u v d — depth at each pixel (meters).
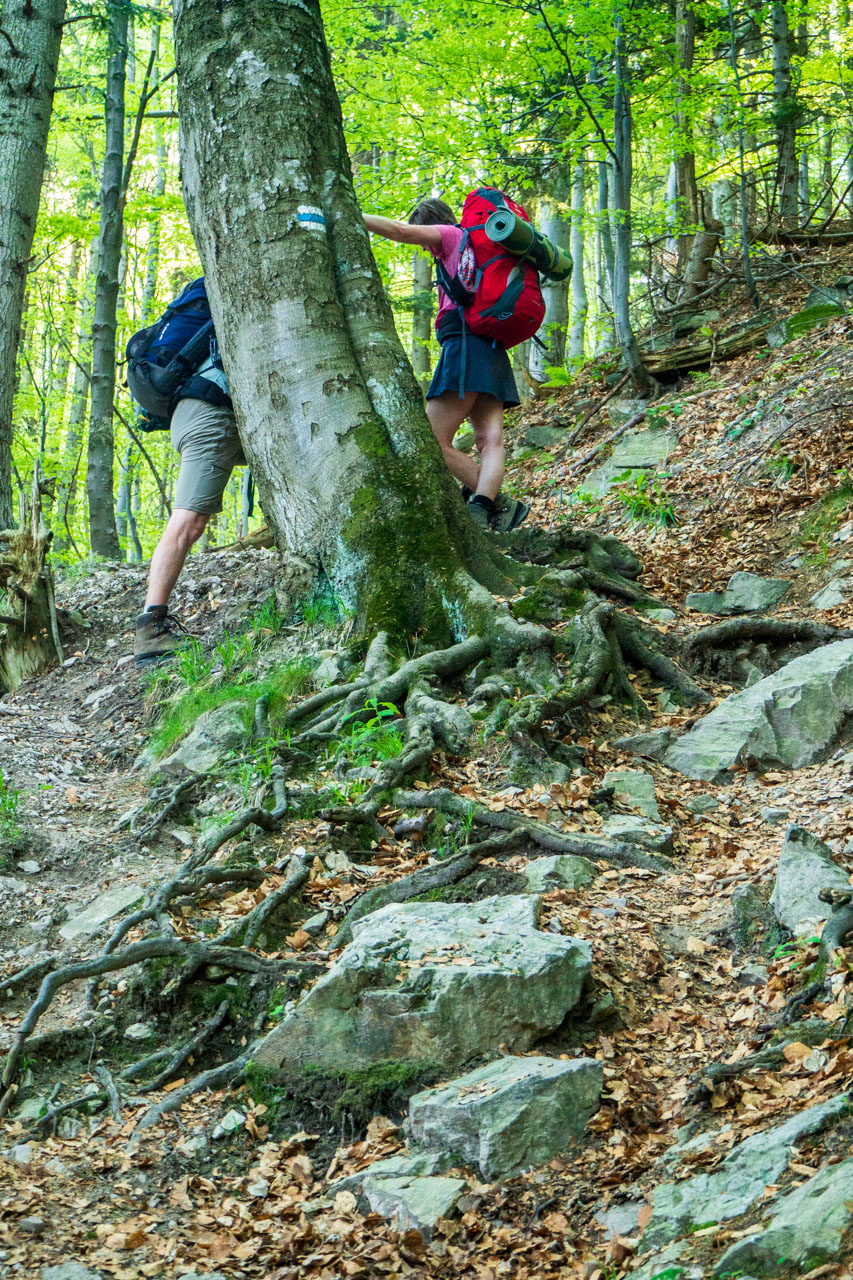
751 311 11.11
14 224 7.93
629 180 10.68
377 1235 2.33
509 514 6.00
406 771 4.02
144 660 5.54
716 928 3.29
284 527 5.36
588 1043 2.84
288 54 5.51
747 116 11.37
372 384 5.34
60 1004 3.28
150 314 18.62
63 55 18.02
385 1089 2.74
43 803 4.44
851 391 7.98
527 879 3.48
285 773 4.15
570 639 4.78
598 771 4.29
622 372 11.40
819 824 3.74
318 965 3.21
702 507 7.81
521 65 11.72
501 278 5.44
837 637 5.15
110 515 10.80
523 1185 2.41
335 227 5.51
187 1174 2.63
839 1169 1.99
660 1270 1.96
